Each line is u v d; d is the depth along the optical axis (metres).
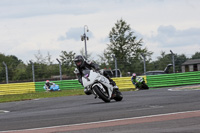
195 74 67.56
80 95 49.03
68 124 18.83
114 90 31.20
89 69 29.95
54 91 67.19
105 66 70.81
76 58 29.75
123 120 18.86
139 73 69.56
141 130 15.77
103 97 29.78
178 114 19.95
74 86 69.56
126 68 69.50
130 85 66.12
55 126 18.38
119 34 117.88
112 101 32.16
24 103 39.12
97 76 29.47
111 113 22.20
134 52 117.06
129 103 28.45
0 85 70.12
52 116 23.05
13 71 72.00
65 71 72.56
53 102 37.78
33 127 18.64
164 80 66.56
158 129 15.80
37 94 60.53
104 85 30.08
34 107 32.88
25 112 28.05
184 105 24.52
